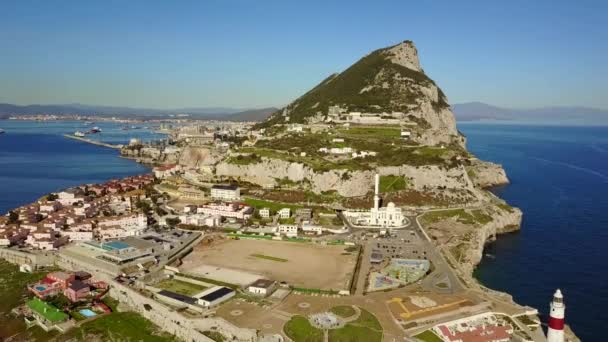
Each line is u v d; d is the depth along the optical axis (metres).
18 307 151.62
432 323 126.00
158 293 148.25
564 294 159.75
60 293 161.25
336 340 116.88
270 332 120.88
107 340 129.38
